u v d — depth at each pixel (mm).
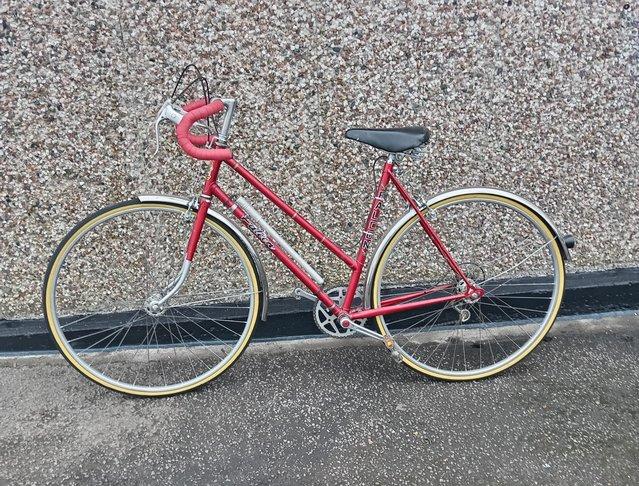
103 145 2434
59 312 2680
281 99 2434
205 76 2357
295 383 2395
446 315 2744
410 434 2129
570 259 2320
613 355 2561
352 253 2732
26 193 2479
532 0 2393
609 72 2566
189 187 2547
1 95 2311
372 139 2027
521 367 2492
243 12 2275
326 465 1989
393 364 2523
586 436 2113
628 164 2754
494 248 2844
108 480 1925
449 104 2533
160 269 2678
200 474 1951
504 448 2062
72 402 2287
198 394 2334
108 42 2273
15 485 1897
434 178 2670
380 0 2318
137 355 2588
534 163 2697
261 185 2117
